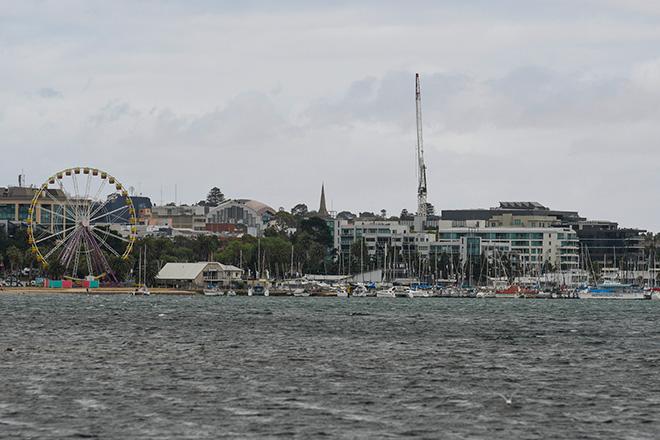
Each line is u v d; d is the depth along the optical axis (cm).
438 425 17938
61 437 16812
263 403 19850
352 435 17088
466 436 17125
